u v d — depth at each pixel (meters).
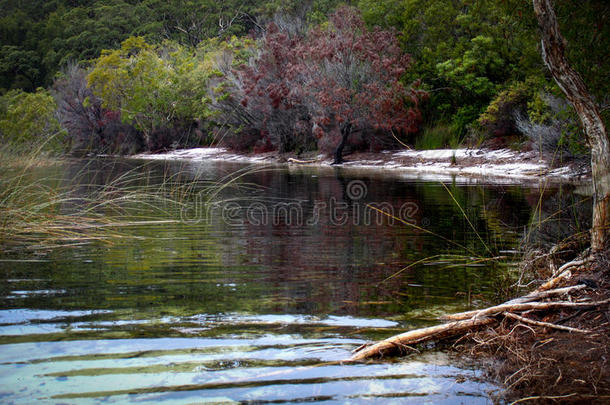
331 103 18.64
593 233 3.78
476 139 17.61
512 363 2.37
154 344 2.52
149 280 3.73
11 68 66.06
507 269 4.09
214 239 5.43
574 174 11.95
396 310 3.08
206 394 2.02
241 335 2.66
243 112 25.55
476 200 8.55
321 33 21.38
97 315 2.94
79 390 2.04
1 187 7.07
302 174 14.95
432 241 5.30
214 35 58.00
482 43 18.38
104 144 33.72
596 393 2.05
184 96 30.84
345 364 2.34
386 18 22.92
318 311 3.05
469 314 2.91
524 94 16.02
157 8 62.03
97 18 70.00
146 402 1.95
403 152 19.20
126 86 32.47
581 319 2.77
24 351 2.41
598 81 5.65
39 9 81.75
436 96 20.91
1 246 5.01
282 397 2.01
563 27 5.44
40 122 24.97
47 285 3.57
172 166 18.88
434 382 2.17
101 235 5.65
